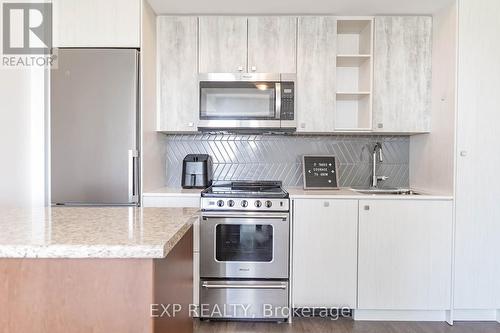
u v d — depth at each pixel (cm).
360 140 325
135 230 118
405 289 261
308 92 286
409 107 286
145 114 266
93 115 259
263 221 258
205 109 284
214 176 325
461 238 259
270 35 285
